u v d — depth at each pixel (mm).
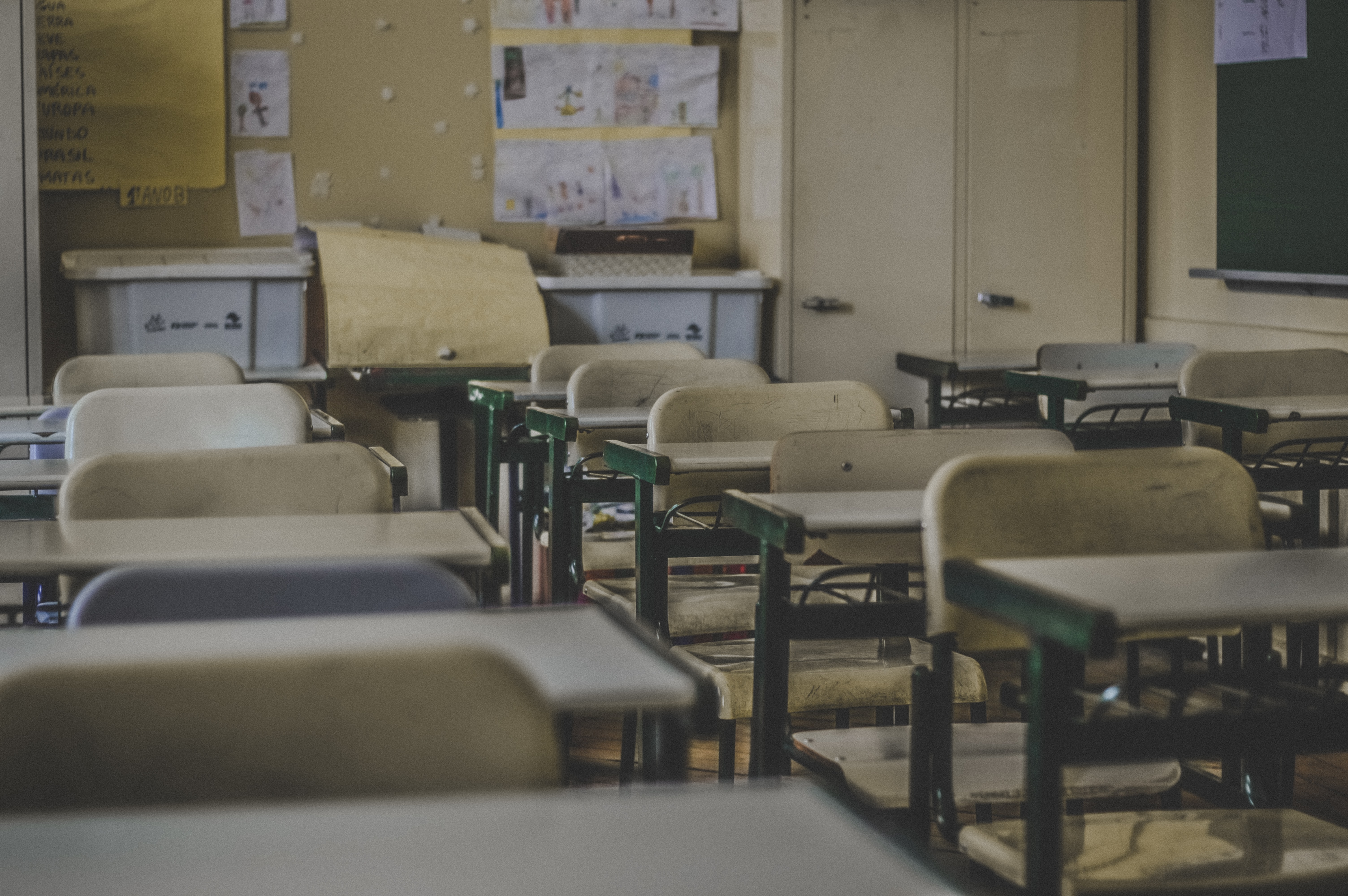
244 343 4555
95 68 4707
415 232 5082
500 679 959
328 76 4973
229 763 937
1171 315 5172
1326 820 2598
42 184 4680
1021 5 5102
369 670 949
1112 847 1622
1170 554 1675
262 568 1359
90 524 1809
